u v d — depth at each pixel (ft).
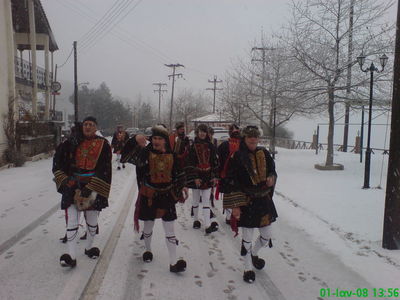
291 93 46.44
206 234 18.99
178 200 14.33
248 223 12.96
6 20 46.14
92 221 14.74
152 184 13.92
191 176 18.78
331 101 43.93
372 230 19.07
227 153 16.98
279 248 17.04
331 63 43.14
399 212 16.30
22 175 37.91
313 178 37.06
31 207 23.52
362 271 14.38
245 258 13.46
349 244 17.28
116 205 24.68
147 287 12.76
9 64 46.26
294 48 44.70
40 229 19.01
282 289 12.95
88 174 13.84
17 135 48.57
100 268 14.16
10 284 12.66
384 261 15.29
